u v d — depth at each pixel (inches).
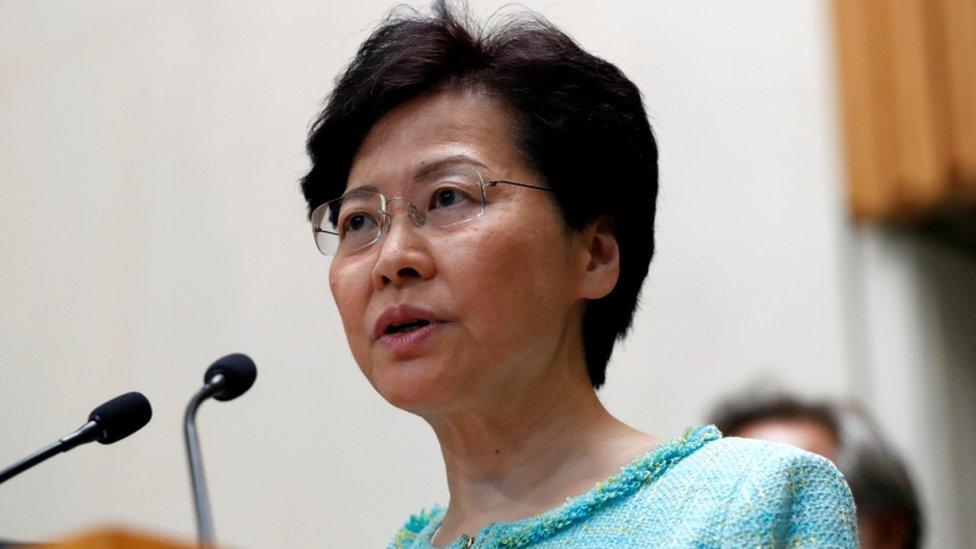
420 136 136.4
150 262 372.2
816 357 359.9
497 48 140.3
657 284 358.3
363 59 143.0
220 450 358.3
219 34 372.5
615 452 133.3
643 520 122.3
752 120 368.2
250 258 360.2
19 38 403.2
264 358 355.3
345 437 343.9
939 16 372.5
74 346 374.9
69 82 392.2
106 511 360.8
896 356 370.6
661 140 363.3
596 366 142.4
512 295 130.5
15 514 371.6
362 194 137.1
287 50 358.9
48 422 373.1
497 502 135.0
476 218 132.2
